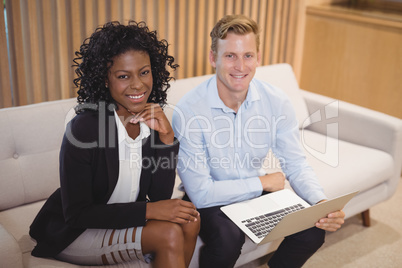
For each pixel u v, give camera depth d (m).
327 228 1.65
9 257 1.30
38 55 2.20
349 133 2.51
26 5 2.11
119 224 1.40
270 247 1.91
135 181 1.50
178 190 1.95
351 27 3.17
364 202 2.30
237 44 1.65
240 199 1.74
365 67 3.19
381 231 2.42
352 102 3.34
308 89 3.57
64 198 1.37
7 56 2.10
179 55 2.68
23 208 1.76
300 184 1.82
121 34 1.33
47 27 2.18
